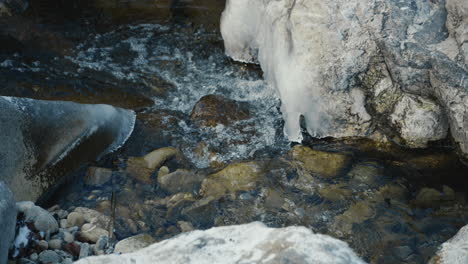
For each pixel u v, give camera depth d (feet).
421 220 10.66
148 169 12.28
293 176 12.06
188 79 16.40
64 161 11.73
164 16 19.95
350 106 13.30
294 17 13.28
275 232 7.27
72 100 15.11
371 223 10.62
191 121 14.20
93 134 12.46
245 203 11.21
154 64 17.20
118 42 18.33
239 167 12.19
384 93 13.08
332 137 13.67
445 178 11.89
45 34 18.45
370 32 12.65
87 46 18.03
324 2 12.89
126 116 13.99
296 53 13.42
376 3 12.42
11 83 15.72
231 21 16.56
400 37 12.34
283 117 14.34
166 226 10.57
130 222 10.59
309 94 13.50
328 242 7.01
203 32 18.99
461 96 11.84
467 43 11.48
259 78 16.38
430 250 9.86
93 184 11.78
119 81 16.21
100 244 9.74
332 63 13.00
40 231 9.64
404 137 13.00
